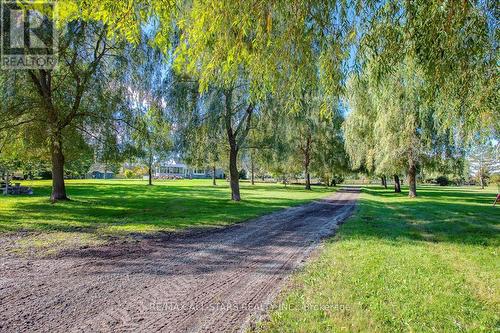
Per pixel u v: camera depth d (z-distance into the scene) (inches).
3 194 887.1
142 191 1155.3
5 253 263.7
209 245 302.2
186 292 181.2
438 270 217.9
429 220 483.5
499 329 138.3
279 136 741.3
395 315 148.9
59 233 352.5
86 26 589.3
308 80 210.7
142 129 690.2
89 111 651.5
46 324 143.3
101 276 208.2
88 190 1149.1
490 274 212.7
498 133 351.6
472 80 211.5
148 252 272.7
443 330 136.9
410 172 976.3
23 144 675.4
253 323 144.1
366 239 323.6
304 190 1435.8
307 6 179.5
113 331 137.6
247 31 187.6
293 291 179.3
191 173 3629.4
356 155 1066.7
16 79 556.4
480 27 187.2
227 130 779.4
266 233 367.2
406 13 190.2
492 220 485.1
